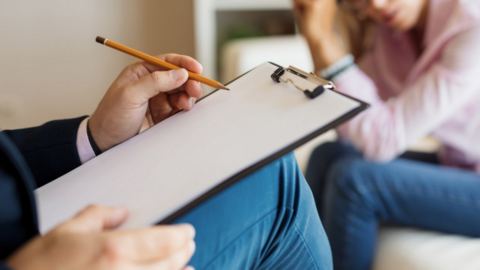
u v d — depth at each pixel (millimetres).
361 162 903
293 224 423
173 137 424
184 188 335
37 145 474
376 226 886
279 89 427
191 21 1589
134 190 356
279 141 351
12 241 292
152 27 1589
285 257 437
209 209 366
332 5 953
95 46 1578
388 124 870
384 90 1169
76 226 280
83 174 419
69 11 1508
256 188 394
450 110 854
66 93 1627
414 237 847
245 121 400
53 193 397
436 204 822
